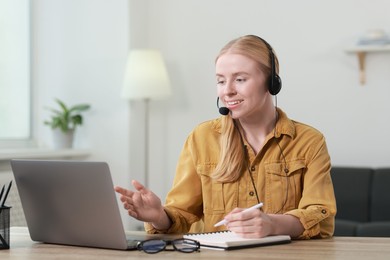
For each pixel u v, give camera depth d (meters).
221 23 5.43
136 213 2.11
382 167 4.97
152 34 5.58
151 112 5.56
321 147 2.27
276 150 2.27
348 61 5.14
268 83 2.19
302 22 5.23
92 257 1.75
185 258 1.70
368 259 1.66
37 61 5.46
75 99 5.39
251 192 2.27
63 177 1.92
